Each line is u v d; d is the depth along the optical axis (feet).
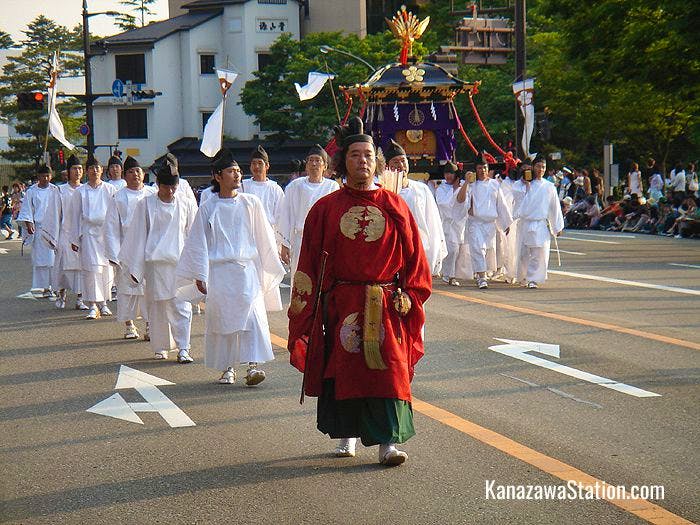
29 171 223.71
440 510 20.74
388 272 23.59
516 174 72.18
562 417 28.02
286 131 181.16
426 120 76.07
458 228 60.70
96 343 42.50
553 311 48.01
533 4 179.93
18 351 40.86
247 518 20.53
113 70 202.18
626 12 100.99
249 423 28.22
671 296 52.31
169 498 21.90
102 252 50.34
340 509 20.93
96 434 27.53
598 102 142.20
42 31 284.00
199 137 204.03
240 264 32.86
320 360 23.76
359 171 23.50
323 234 23.71
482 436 26.16
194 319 49.44
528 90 87.20
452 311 48.73
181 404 30.76
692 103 111.75
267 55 203.72
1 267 82.38
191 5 205.87
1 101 255.29
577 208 112.78
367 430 23.38
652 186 103.86
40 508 21.54
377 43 173.99
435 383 32.63
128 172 45.06
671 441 25.48
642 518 20.04
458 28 123.34
